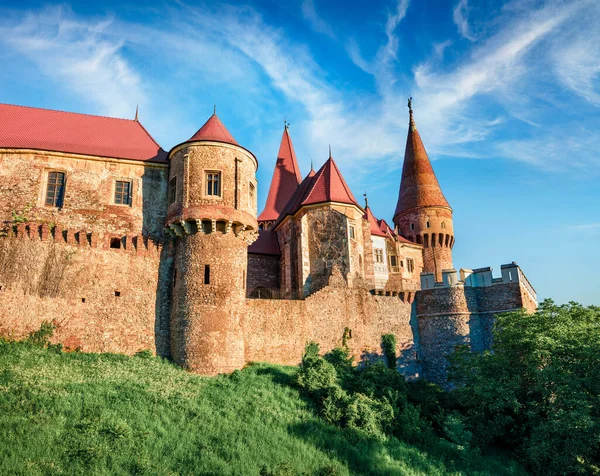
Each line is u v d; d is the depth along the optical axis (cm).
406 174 5981
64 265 2908
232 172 3122
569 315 2970
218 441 2097
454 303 3722
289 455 2094
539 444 2433
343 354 3262
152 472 1803
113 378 2478
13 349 2581
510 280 3672
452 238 5731
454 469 2450
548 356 2658
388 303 3769
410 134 6197
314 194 4150
